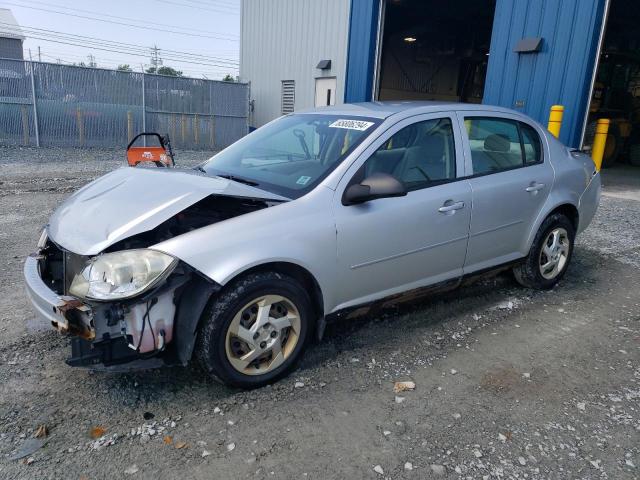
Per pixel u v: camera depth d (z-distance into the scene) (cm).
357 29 1357
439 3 1647
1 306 421
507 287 493
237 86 1864
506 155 436
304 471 250
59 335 373
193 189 315
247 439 272
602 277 532
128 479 243
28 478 241
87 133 1639
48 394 305
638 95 1658
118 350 284
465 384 328
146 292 270
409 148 371
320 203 326
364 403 305
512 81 1028
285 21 1786
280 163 382
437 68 2403
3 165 1205
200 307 284
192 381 323
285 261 305
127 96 1681
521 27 999
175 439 270
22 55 2953
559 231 477
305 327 327
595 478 250
